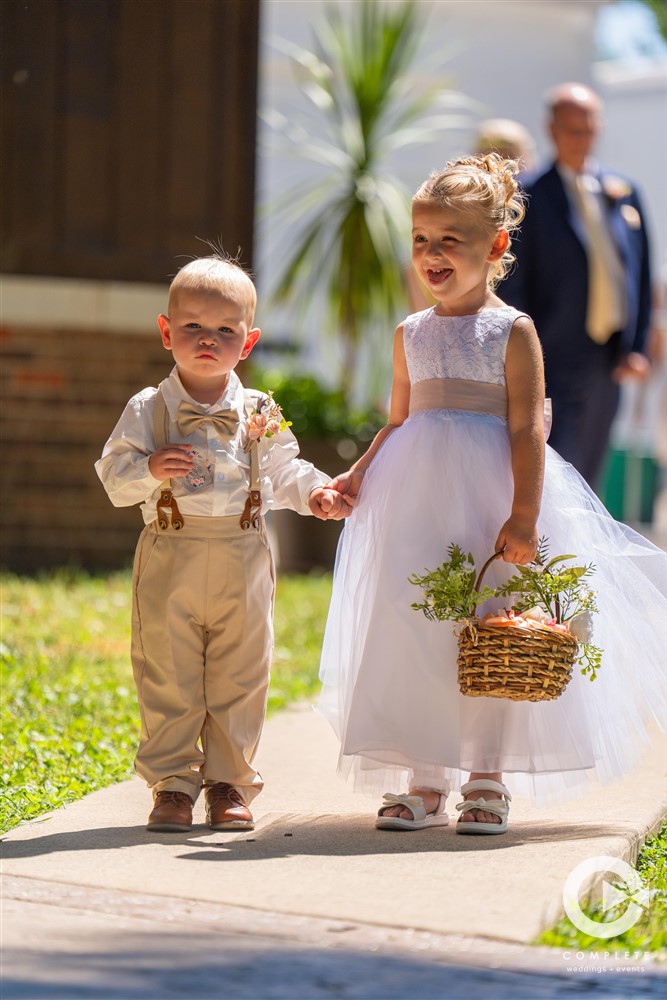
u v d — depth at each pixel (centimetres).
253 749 652
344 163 2238
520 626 596
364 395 2394
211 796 638
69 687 984
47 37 1552
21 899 512
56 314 1594
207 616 640
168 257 1598
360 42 2353
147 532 645
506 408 667
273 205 2305
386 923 489
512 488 657
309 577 1705
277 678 1073
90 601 1363
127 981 428
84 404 1609
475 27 2850
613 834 629
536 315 1113
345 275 2109
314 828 635
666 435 2495
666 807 703
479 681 598
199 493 632
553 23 2880
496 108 2878
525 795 678
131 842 600
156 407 642
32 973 433
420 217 670
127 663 1093
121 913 497
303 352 2517
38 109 1559
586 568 638
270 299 2188
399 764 625
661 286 2288
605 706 669
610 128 3266
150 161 1585
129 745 840
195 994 419
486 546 647
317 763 786
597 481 1168
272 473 669
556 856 582
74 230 1580
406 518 654
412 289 1194
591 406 1130
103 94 1570
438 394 667
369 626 648
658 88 3203
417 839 614
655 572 693
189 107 1587
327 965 448
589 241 1114
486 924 490
